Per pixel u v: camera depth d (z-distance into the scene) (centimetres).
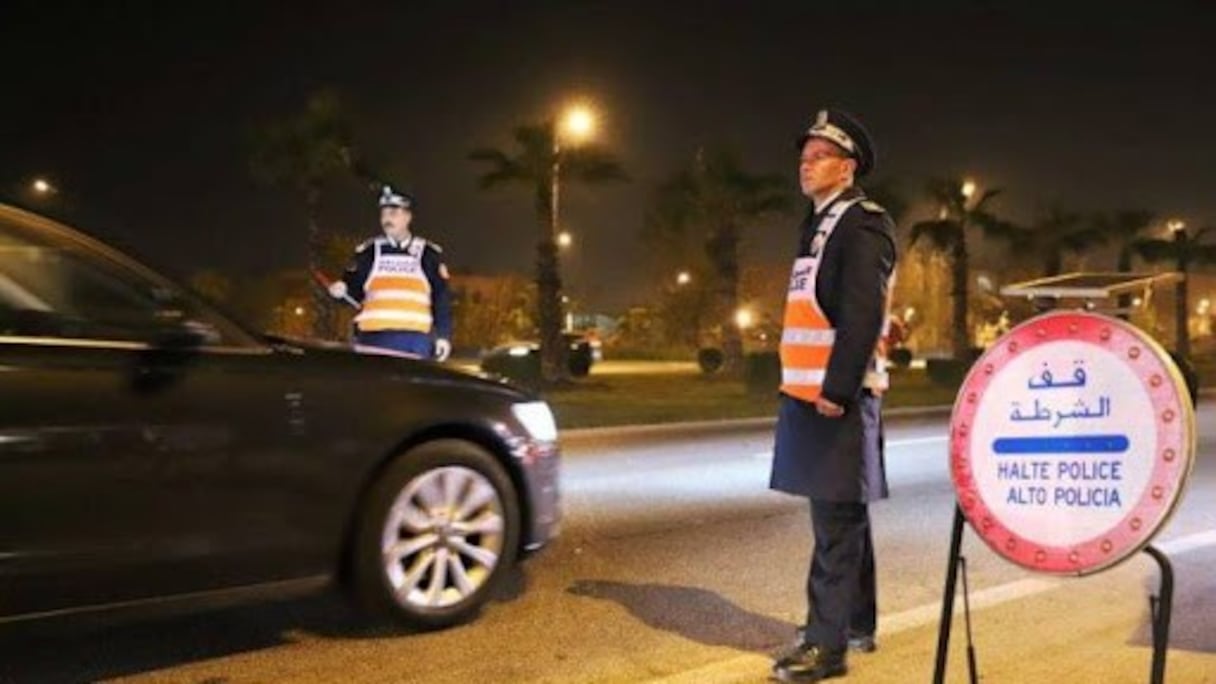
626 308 6169
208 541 466
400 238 848
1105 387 338
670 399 2295
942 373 2838
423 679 479
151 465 452
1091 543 339
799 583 648
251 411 476
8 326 443
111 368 448
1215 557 691
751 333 4616
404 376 528
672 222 3381
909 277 5016
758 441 1442
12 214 461
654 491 991
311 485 491
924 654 499
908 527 824
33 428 427
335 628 541
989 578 661
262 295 4034
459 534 542
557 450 594
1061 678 469
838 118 458
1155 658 340
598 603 598
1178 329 4144
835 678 466
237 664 492
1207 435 1571
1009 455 357
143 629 533
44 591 431
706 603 601
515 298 5203
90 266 466
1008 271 4141
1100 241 3816
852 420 452
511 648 520
